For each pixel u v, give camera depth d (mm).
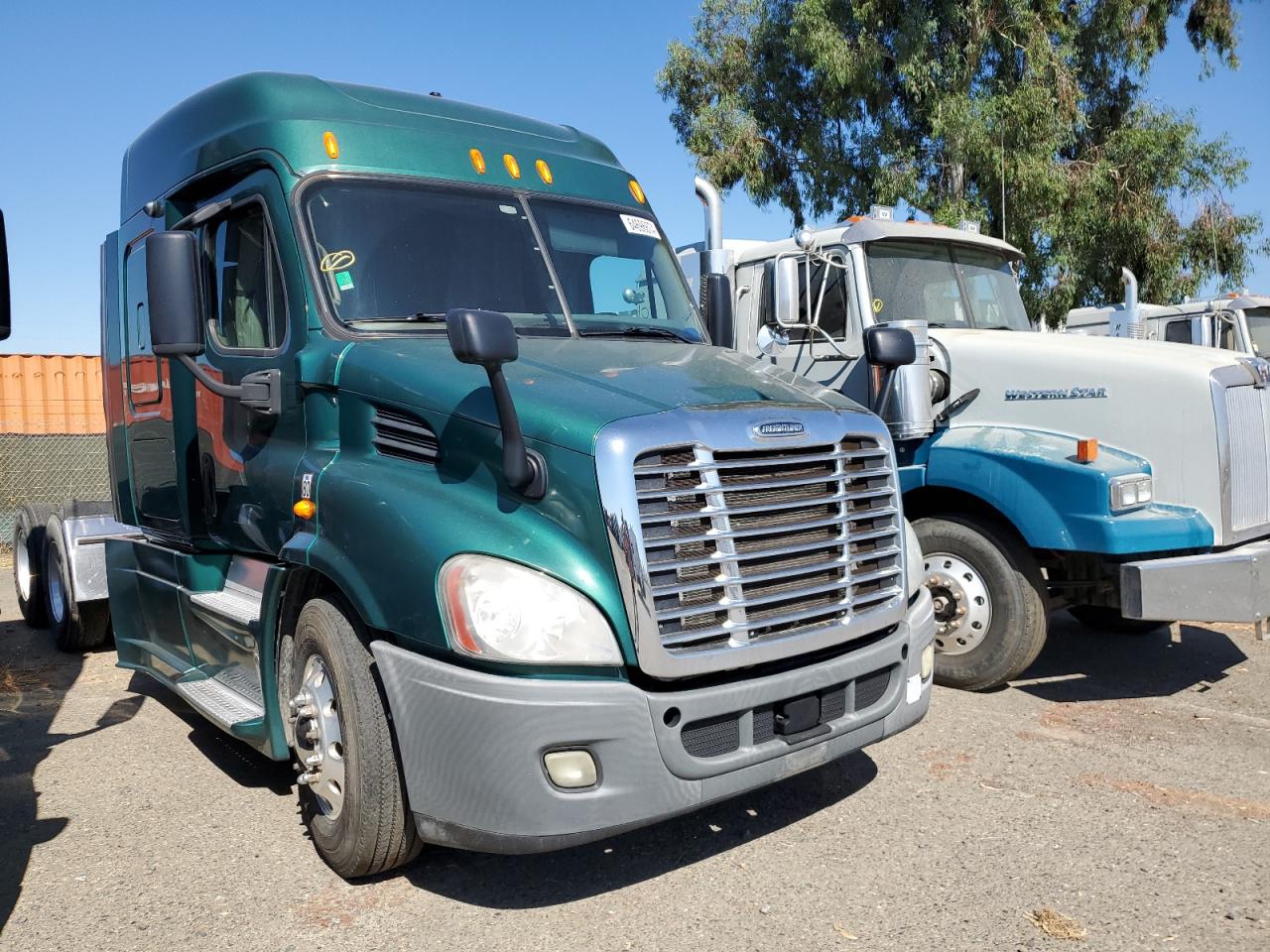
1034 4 18750
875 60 18719
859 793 4621
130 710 6301
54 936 3492
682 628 3283
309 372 4180
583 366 3902
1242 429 5934
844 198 21000
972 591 6137
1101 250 19625
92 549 7645
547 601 3184
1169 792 4602
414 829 3670
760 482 3500
